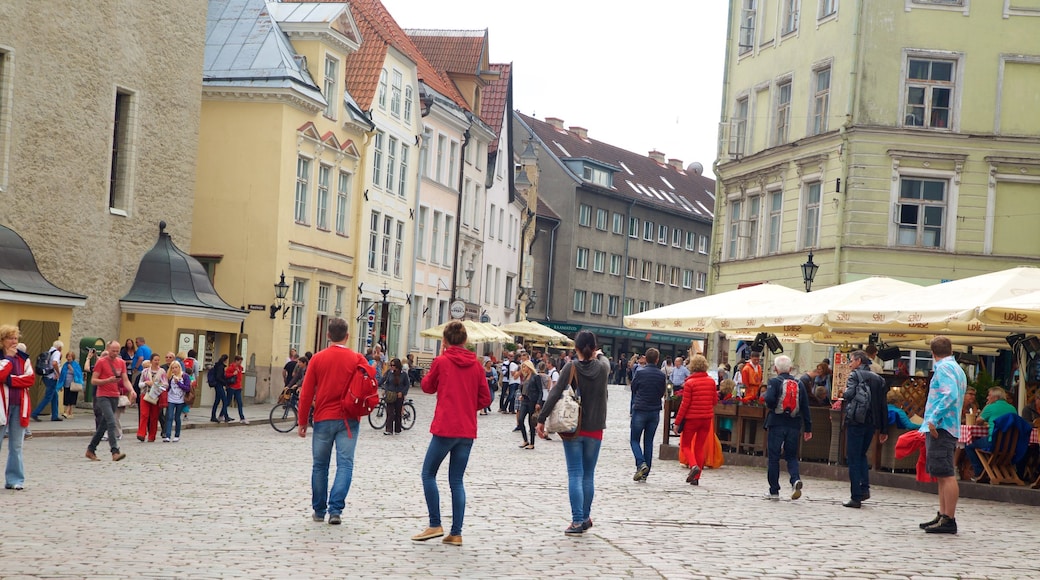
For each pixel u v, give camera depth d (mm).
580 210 92688
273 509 14266
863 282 24047
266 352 43062
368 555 10852
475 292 71750
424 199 61188
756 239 45969
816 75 42594
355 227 50750
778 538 13000
